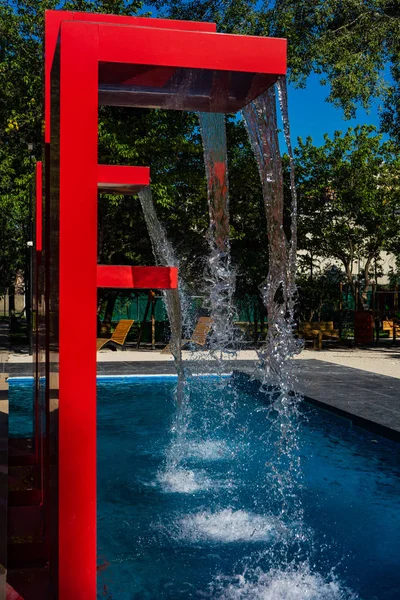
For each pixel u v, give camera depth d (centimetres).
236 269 1728
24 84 1502
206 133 390
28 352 1441
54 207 266
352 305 2377
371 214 1825
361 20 1762
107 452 637
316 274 2053
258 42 258
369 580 355
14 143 1551
